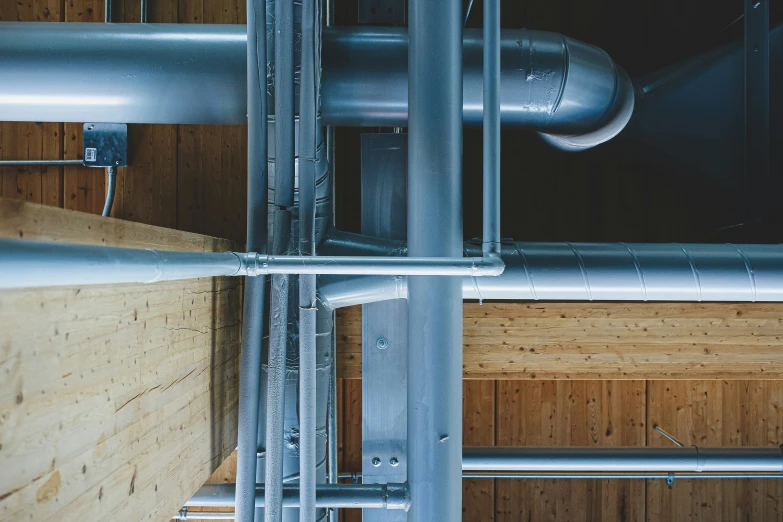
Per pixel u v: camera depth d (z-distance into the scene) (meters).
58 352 1.00
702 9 3.40
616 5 3.42
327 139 2.71
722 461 3.05
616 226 3.43
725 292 2.38
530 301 3.10
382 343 2.65
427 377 1.93
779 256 2.38
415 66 1.90
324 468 2.36
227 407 2.03
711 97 2.94
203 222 2.99
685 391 3.80
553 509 3.81
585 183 3.44
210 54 1.97
